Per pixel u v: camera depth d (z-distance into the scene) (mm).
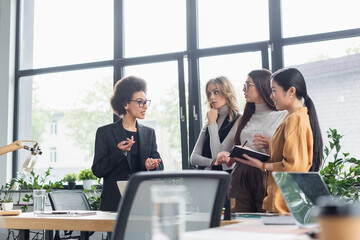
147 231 991
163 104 4633
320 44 4109
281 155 2027
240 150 2096
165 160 4555
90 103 5059
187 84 4551
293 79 2055
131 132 2811
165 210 684
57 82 5238
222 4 4539
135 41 4914
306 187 1102
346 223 484
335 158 3600
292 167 1894
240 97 4328
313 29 4168
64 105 5180
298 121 1952
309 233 808
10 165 5223
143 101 2809
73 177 4781
